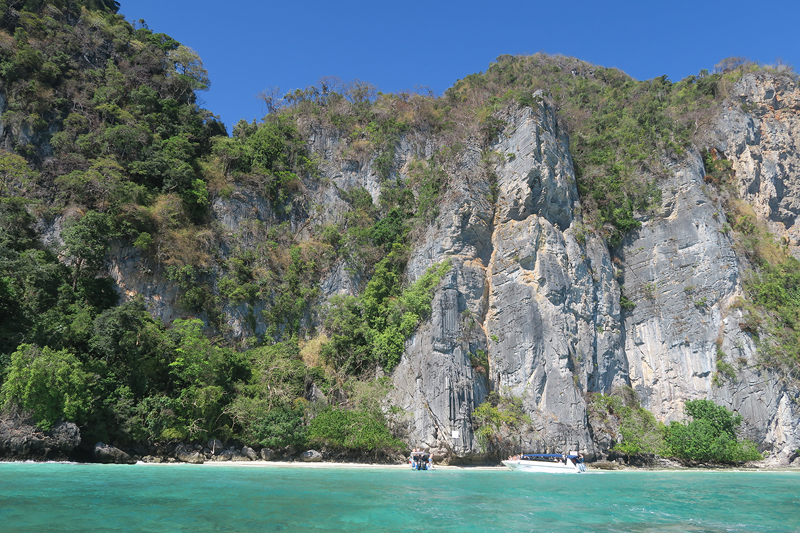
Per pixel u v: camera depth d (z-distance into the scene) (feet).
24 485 71.72
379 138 213.66
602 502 76.95
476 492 82.84
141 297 138.21
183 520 53.67
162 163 158.51
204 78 205.77
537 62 281.13
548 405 146.51
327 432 129.90
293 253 175.22
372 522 56.34
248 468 110.73
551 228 167.53
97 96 167.32
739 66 234.17
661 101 231.50
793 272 186.91
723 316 164.45
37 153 153.38
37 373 99.14
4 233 122.52
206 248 156.87
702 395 160.97
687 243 176.76
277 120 214.07
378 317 160.15
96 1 204.23
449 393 136.87
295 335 162.71
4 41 159.33
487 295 165.07
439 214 171.12
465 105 215.51
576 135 199.21
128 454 110.83
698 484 106.01
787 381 154.51
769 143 219.00
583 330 160.97
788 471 143.74
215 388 121.70
